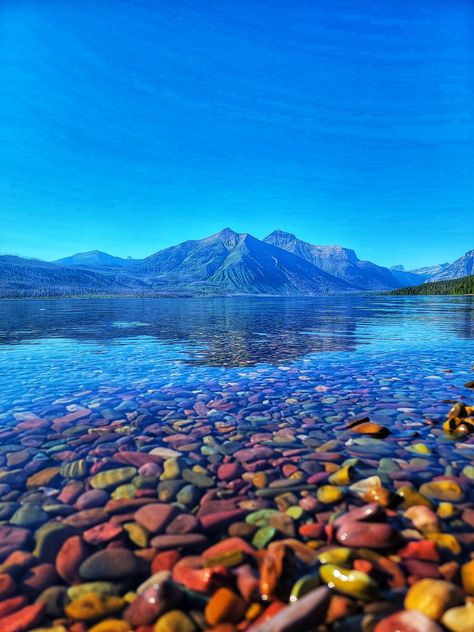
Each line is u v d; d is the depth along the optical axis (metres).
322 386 6.73
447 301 71.31
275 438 4.32
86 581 2.12
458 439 4.28
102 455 3.84
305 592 1.99
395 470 3.50
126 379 7.30
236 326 20.27
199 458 3.77
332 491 3.05
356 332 16.42
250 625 1.83
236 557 2.26
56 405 5.58
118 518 2.71
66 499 2.98
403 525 2.63
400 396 6.07
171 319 26.56
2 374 7.77
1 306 52.25
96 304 62.03
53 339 14.07
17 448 4.01
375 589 1.99
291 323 22.12
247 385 6.81
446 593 1.92
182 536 2.50
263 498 3.00
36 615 1.88
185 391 6.40
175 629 1.80
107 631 1.80
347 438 4.31
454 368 8.34
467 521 2.69
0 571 2.18
